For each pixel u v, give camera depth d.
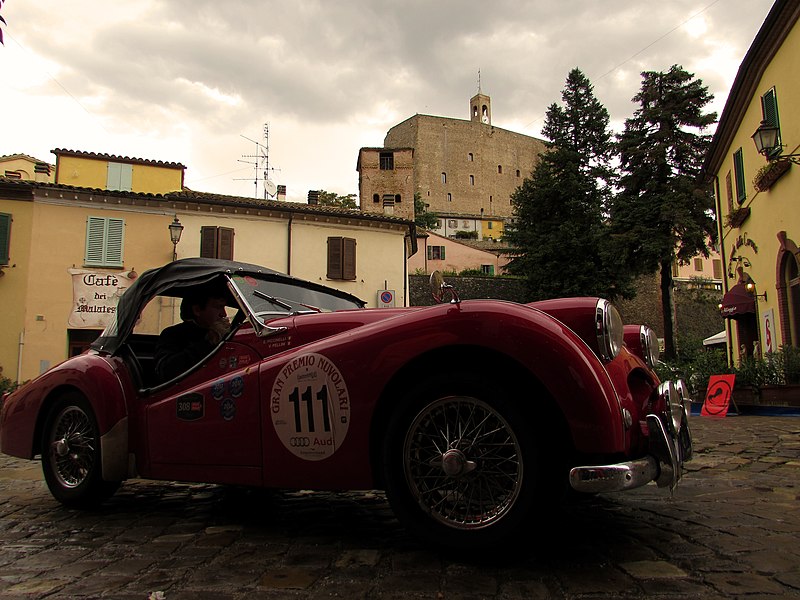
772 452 5.61
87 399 3.44
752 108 14.19
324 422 2.59
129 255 19.36
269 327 2.97
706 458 5.29
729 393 11.25
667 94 26.53
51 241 18.47
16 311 17.88
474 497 2.35
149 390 3.26
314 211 21.97
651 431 2.39
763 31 11.97
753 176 14.34
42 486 4.53
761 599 1.92
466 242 57.12
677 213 24.89
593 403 2.19
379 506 3.55
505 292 41.12
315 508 3.51
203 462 2.95
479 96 106.06
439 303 2.66
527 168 101.75
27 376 17.75
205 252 20.25
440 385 2.38
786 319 12.52
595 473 2.12
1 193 18.08
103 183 22.58
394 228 23.62
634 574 2.17
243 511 3.46
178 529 3.02
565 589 2.03
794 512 3.18
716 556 2.39
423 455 2.46
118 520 3.28
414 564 2.33
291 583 2.15
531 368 2.24
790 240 11.91
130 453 3.28
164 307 4.18
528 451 2.23
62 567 2.40
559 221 36.16
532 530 2.23
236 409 2.85
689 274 52.62
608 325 2.54
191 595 2.05
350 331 2.66
